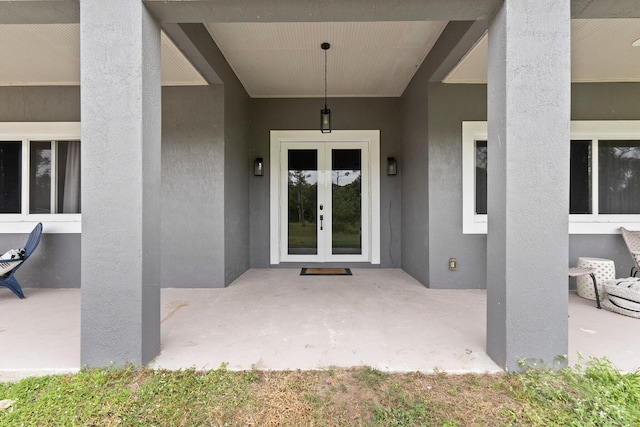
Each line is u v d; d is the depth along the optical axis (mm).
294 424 1636
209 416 1682
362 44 3742
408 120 4930
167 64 3553
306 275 4941
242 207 5012
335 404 1773
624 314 3113
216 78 3963
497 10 2174
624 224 4160
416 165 4574
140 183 2104
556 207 2080
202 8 2201
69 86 4297
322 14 2299
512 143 2070
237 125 4738
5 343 2477
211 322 2930
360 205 5602
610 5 2148
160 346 2369
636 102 4160
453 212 4117
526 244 2080
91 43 2100
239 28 3414
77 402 1788
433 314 3146
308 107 5434
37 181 4398
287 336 2609
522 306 2078
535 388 1878
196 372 2070
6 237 4293
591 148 4234
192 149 4227
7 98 4285
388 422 1641
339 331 2711
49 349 2373
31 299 3723
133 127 2102
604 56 3555
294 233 5633
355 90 5207
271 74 4590
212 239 4211
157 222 2289
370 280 4605
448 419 1657
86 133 2107
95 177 2105
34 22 2391
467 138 4094
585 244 4148
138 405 1753
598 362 2049
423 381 1979
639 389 1807
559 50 2064
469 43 3059
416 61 4211
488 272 2287
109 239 2109
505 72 2080
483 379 1999
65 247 4270
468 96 4082
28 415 1689
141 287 2107
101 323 2111
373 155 5430
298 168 5609
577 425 1592
